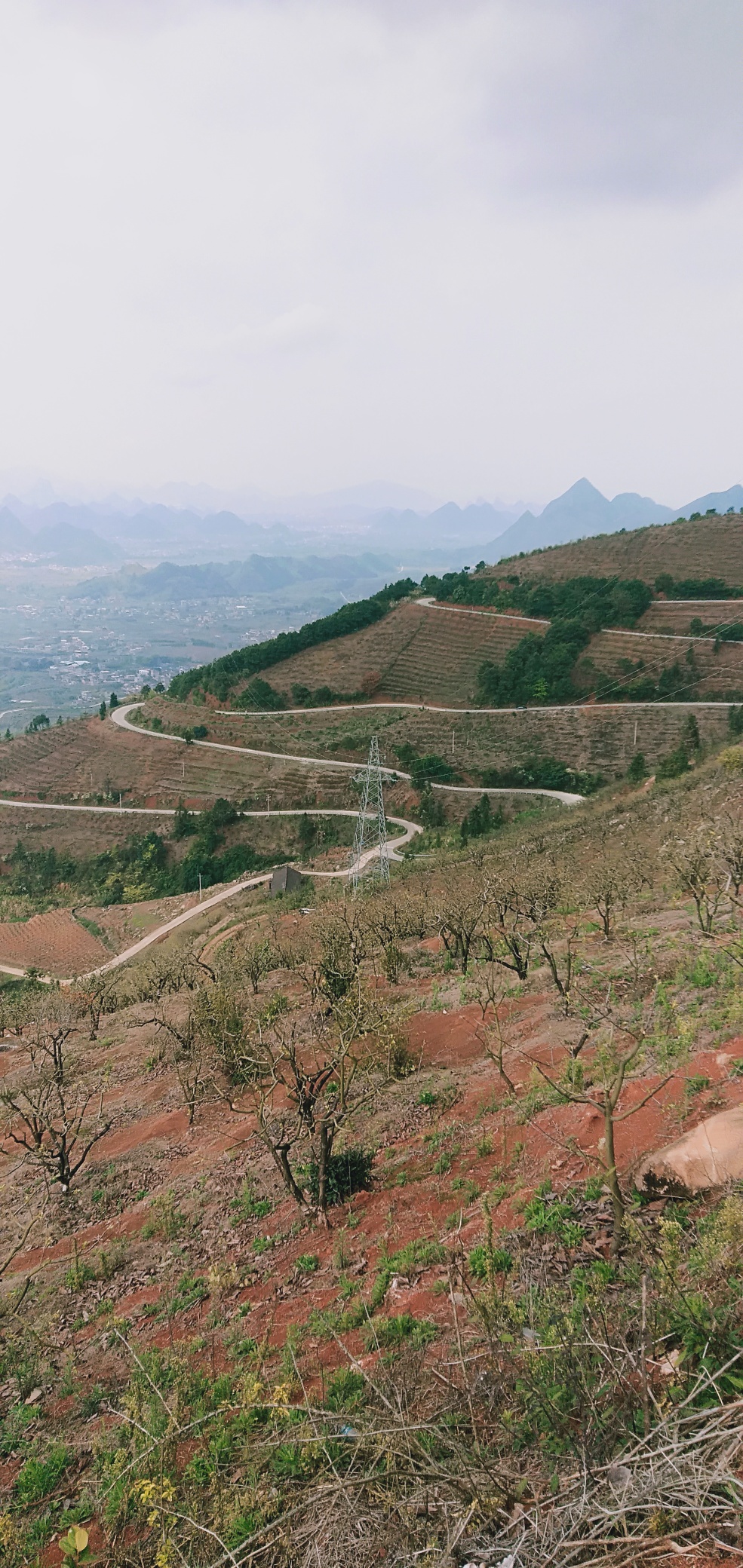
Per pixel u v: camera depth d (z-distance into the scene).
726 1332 4.42
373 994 16.30
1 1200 13.14
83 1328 9.03
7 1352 8.77
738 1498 3.28
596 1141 8.49
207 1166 12.42
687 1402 3.71
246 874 81.25
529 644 111.31
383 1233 8.66
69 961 63.69
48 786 110.31
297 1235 9.43
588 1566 3.36
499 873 35.50
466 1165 9.45
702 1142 6.93
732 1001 10.99
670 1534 3.30
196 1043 17.31
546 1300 5.74
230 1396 6.68
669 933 16.64
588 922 20.27
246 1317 8.09
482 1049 13.29
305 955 26.77
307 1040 15.72
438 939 23.94
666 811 41.78
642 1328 4.34
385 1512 4.21
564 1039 12.12
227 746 109.31
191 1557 4.81
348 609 136.25
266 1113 13.25
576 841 44.41
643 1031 8.78
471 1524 3.90
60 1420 7.50
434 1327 6.44
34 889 90.81
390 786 91.00
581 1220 7.04
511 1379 4.75
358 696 116.62
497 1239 7.31
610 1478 3.70
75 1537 4.77
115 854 92.25
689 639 104.62
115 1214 11.81
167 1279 9.51
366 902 38.03
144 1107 16.02
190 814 93.88
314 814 90.38
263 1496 5.01
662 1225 5.96
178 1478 5.90
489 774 89.06
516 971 17.03
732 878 15.98
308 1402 5.86
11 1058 23.36
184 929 65.75
